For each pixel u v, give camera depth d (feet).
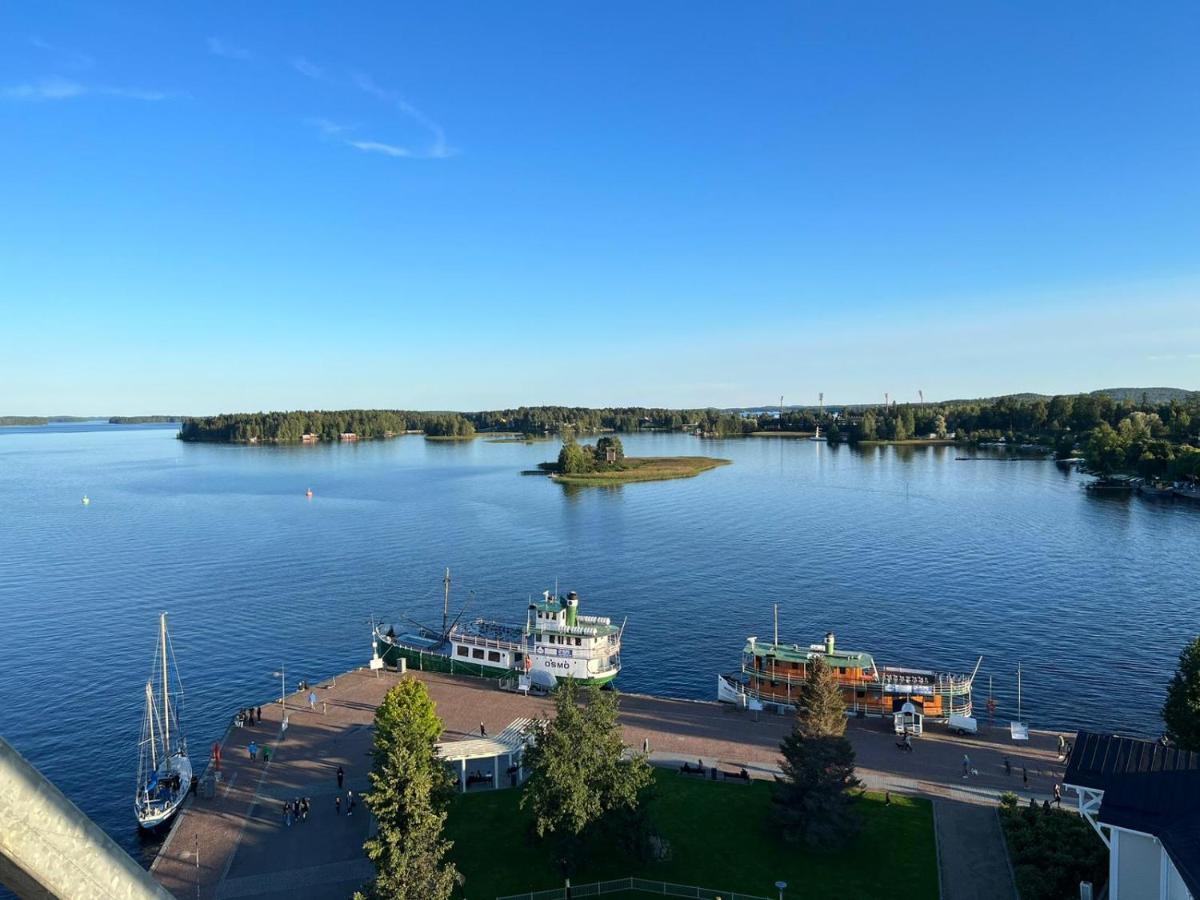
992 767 236.63
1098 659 357.41
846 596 464.65
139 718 303.07
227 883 182.80
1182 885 134.82
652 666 360.48
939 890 173.68
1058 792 213.05
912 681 286.46
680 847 192.95
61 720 301.02
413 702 221.25
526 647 326.44
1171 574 499.92
